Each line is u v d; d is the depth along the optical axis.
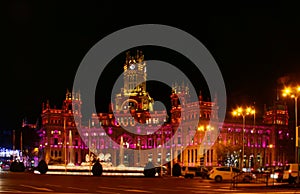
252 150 195.12
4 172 93.31
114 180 65.62
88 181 60.44
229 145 169.12
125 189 45.41
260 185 58.44
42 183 52.50
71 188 44.78
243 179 73.62
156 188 48.59
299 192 45.84
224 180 75.25
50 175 79.44
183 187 52.38
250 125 197.50
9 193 37.03
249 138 196.50
